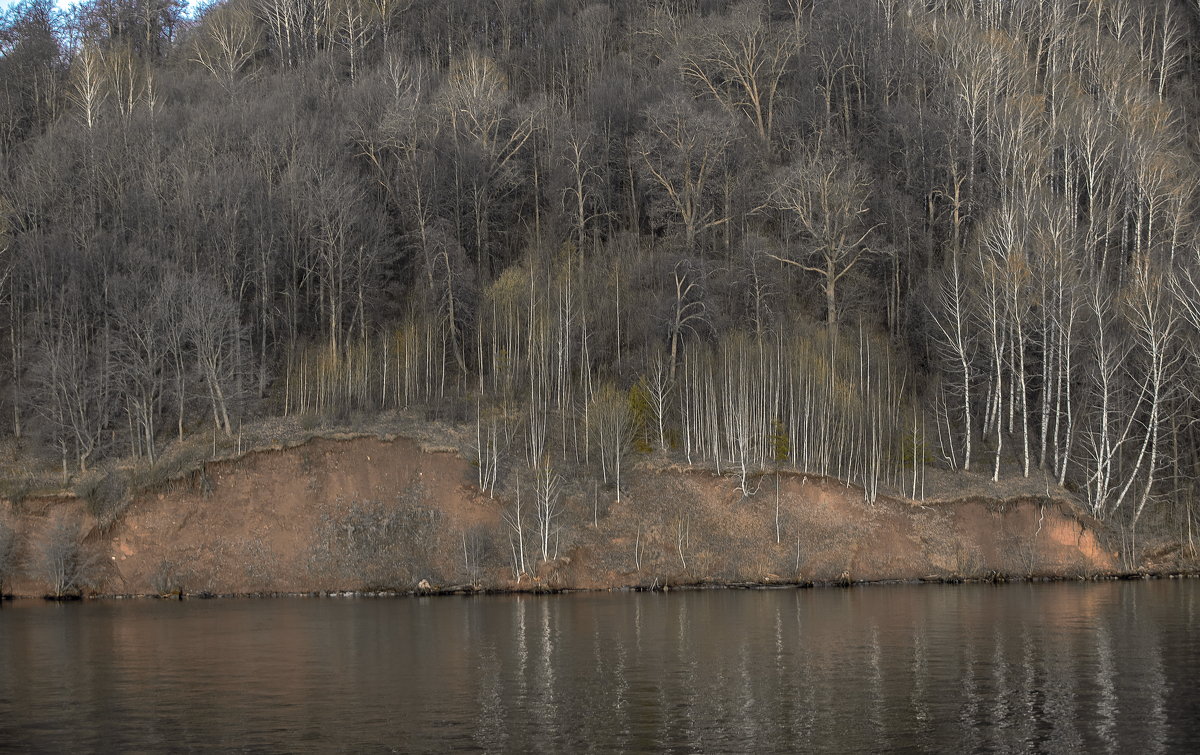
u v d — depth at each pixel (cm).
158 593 7075
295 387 8662
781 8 14412
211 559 7212
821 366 8412
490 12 14650
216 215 9344
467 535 7244
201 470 7406
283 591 7144
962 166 10538
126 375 8138
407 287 9944
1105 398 7806
